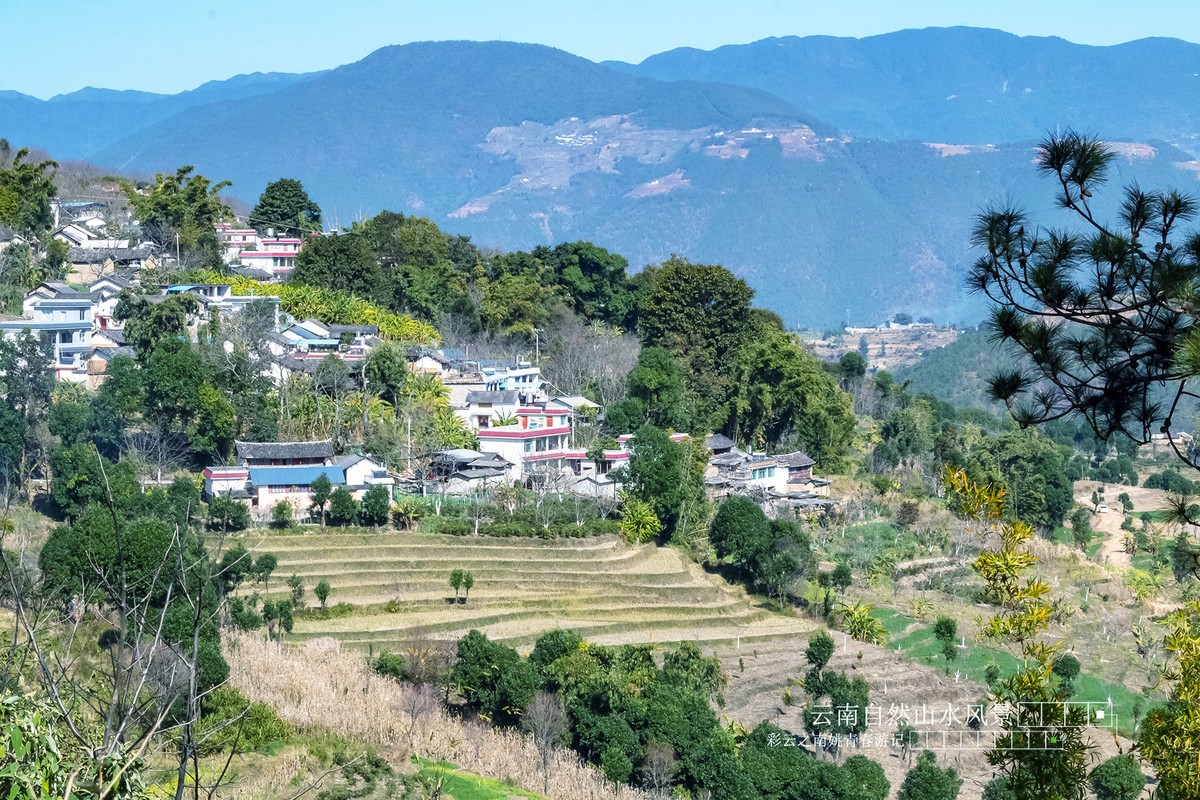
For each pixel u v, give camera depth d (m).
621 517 121.56
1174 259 22.75
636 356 160.75
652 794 68.81
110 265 160.75
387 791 60.22
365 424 125.69
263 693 70.62
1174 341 22.91
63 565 63.75
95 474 95.69
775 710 87.69
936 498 150.62
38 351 114.19
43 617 21.81
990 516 30.67
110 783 17.09
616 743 71.50
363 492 113.94
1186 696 29.30
